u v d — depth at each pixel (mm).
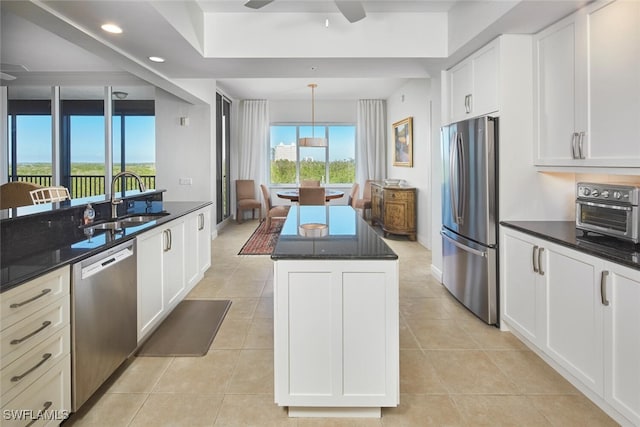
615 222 2029
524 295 2547
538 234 2350
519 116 2803
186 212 3426
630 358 1652
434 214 4293
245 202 8219
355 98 8500
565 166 2441
